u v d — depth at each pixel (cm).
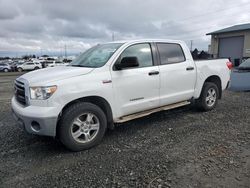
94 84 400
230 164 334
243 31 2530
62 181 304
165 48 515
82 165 345
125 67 427
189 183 290
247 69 961
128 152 385
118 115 441
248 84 917
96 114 406
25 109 370
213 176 304
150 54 487
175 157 361
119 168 333
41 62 4306
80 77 391
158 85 488
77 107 385
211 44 2903
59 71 412
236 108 650
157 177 306
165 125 516
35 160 365
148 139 439
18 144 428
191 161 346
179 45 546
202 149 386
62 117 377
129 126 516
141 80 459
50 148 409
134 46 468
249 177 300
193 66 559
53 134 371
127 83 440
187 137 442
